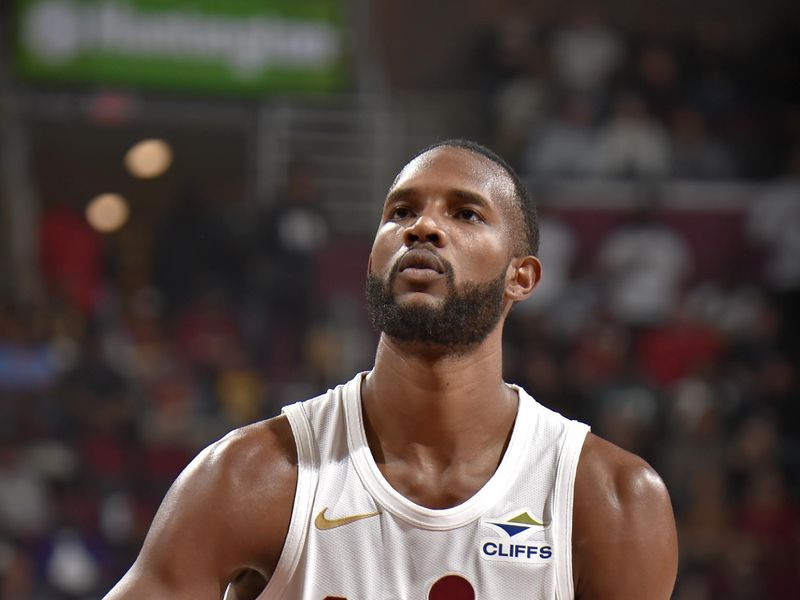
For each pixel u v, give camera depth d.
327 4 41.50
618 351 33.03
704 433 30.28
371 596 6.14
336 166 41.69
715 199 38.69
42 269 37.47
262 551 6.30
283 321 34.38
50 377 29.67
